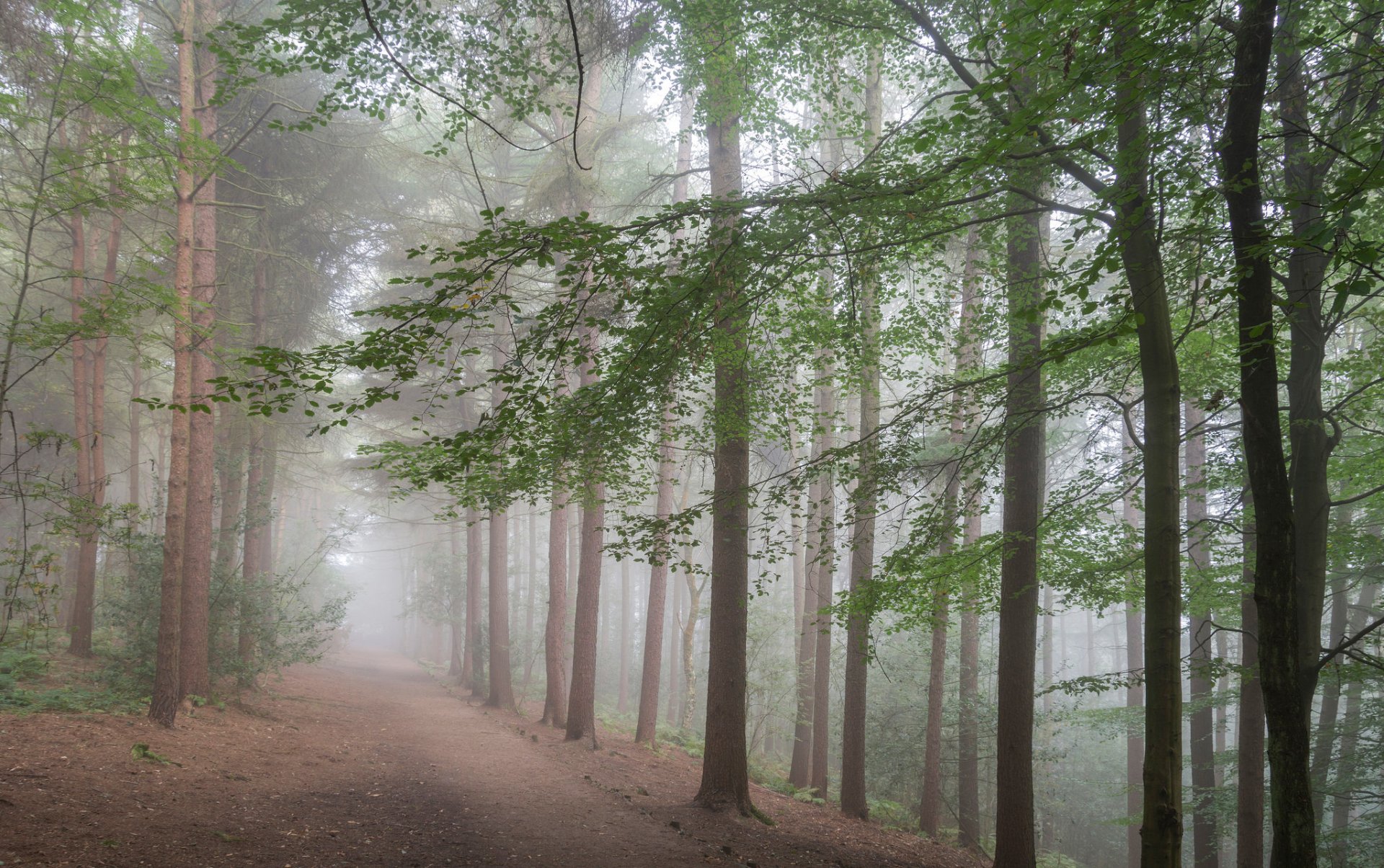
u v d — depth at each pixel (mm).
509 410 6168
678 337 7191
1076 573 10289
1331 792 12008
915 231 7496
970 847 14461
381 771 12227
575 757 14977
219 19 14484
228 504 18797
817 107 9711
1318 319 7840
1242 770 10453
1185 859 21516
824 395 17422
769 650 22344
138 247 21031
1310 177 7195
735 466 11320
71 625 18266
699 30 8977
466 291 5469
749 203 6488
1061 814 23016
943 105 13359
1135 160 5527
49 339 9016
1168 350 6410
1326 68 7180
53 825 6875
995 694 20984
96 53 9430
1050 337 8484
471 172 18484
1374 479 9977
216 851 7090
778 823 11344
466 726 18938
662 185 15883
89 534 10016
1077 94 6477
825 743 15891
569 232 5480
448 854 8008
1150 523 6297
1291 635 5258
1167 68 5254
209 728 12453
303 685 23391
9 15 9078
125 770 9000
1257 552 5418
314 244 20750
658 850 8734
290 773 10922
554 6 10172
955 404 8469
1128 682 10328
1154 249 6426
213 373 14406
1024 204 8672
